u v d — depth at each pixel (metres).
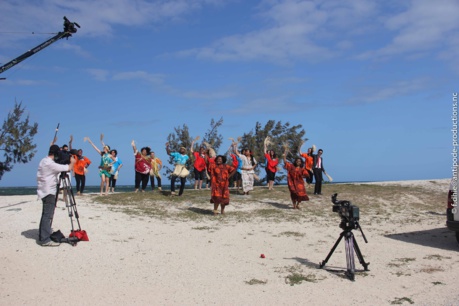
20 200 13.45
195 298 6.21
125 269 7.50
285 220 12.91
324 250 9.43
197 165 18.62
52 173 8.68
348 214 7.55
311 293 6.51
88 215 11.60
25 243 8.68
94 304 5.89
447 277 7.47
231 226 11.79
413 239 10.89
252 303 6.06
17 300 5.95
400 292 6.63
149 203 14.55
